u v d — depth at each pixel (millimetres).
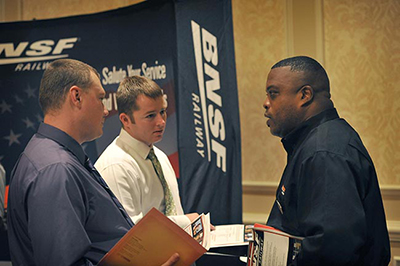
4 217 3021
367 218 1377
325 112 1496
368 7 2982
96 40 3105
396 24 2920
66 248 1166
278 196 1538
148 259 1303
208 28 2693
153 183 1898
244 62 3326
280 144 3242
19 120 3215
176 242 1271
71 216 1195
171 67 2865
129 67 3016
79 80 1380
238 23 3334
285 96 1513
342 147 1366
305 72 1507
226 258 1986
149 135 1879
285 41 3189
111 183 1769
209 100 2699
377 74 2971
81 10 3695
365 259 1407
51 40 3199
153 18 2912
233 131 2652
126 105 1866
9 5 3789
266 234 1444
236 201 2648
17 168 1321
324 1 3086
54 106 1370
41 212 1188
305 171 1370
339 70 3061
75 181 1258
